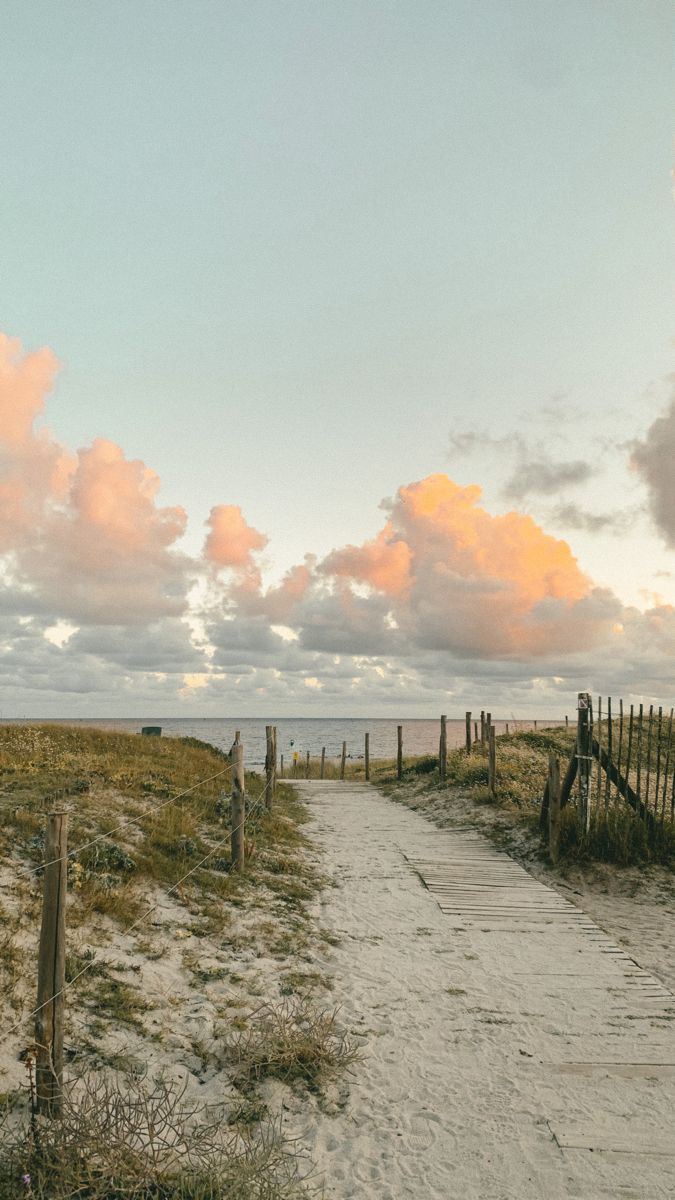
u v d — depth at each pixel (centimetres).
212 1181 467
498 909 1194
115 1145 465
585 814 1489
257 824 1541
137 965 775
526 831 1709
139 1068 598
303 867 1363
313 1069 646
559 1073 668
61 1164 448
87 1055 595
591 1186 511
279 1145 524
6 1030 585
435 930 1075
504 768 2391
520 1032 749
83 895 884
